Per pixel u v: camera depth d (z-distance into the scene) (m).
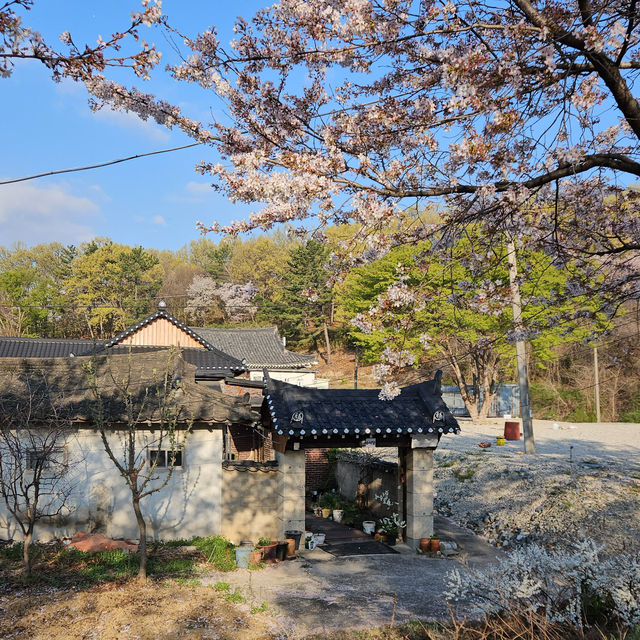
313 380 38.06
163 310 28.45
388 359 7.14
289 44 6.22
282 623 9.80
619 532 14.00
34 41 4.31
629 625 7.22
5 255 74.31
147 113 6.26
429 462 15.34
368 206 6.25
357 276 33.62
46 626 9.17
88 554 12.68
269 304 61.84
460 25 6.12
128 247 68.25
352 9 5.92
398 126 6.55
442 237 7.02
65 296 62.88
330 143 6.36
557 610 7.95
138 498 11.35
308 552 14.55
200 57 6.11
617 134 7.45
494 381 38.75
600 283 8.57
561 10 5.89
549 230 7.92
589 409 40.00
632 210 8.16
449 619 10.06
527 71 5.96
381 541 15.87
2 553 12.70
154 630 9.20
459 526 17.67
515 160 6.10
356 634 9.39
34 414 13.15
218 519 14.51
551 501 16.62
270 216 6.14
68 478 13.72
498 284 7.90
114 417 13.52
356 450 23.05
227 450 19.28
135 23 4.69
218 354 28.11
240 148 6.66
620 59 5.83
